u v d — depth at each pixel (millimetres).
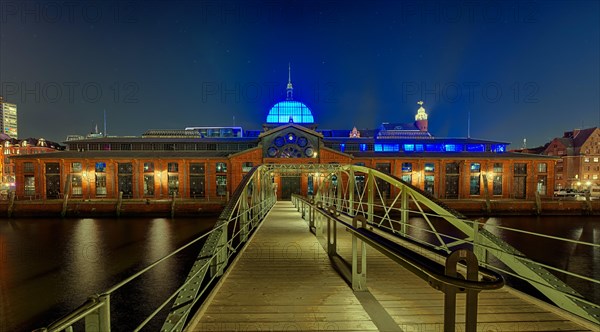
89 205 40844
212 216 40938
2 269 20781
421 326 5070
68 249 25875
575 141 75125
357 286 6559
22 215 40531
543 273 7230
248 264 8648
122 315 14031
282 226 16203
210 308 5742
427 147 56844
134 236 30453
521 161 51094
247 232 12758
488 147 57219
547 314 5465
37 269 20750
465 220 8727
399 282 7230
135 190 49594
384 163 51312
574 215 41094
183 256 23234
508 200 46156
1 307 15102
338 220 7695
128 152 52469
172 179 50156
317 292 6520
